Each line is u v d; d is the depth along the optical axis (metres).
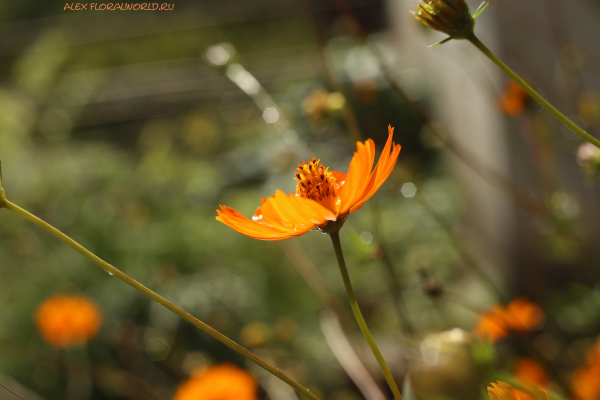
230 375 0.60
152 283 1.19
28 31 2.60
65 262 1.28
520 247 1.12
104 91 2.38
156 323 1.09
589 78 0.99
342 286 1.10
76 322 0.87
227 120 2.10
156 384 0.86
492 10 1.14
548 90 1.04
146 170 1.75
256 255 1.29
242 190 1.70
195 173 1.78
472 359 0.45
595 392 0.53
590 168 0.57
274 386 0.73
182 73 2.46
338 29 1.03
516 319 0.59
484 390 0.45
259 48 2.54
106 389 0.91
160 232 1.42
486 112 1.28
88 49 2.52
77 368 0.96
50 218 1.40
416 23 0.82
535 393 0.45
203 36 2.64
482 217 1.34
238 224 0.45
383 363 0.44
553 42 1.02
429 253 1.13
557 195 0.73
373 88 0.78
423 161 1.65
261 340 0.80
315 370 0.84
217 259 1.28
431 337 0.46
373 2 2.13
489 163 1.31
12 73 2.45
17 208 0.44
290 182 1.25
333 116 0.70
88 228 1.38
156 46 2.59
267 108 0.73
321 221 0.44
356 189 0.44
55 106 2.12
